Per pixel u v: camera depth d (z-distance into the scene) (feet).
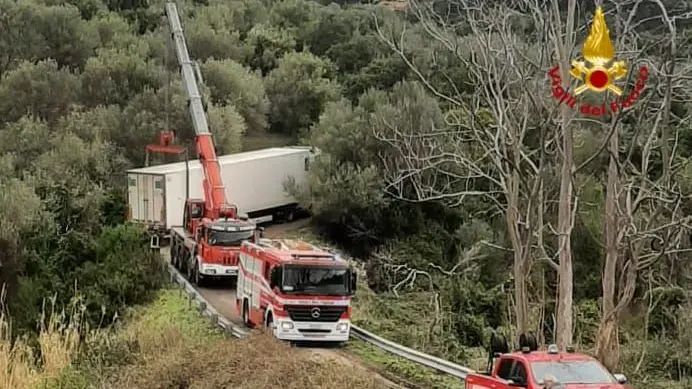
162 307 113.60
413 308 123.95
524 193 94.58
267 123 242.58
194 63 164.86
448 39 96.99
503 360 56.34
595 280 128.36
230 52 256.32
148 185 153.99
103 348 88.28
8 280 129.08
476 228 153.07
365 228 167.43
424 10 100.53
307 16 293.23
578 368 53.62
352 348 88.07
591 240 129.18
